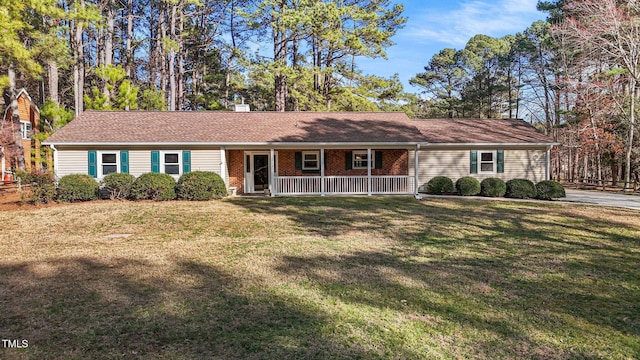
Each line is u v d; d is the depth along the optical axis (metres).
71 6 21.39
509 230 11.14
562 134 34.09
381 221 12.42
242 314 5.21
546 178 20.38
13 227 11.31
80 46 23.91
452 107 47.00
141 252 8.55
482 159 20.44
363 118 21.59
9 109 23.06
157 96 25.95
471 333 4.76
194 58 35.94
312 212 13.95
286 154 20.28
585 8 24.31
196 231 10.91
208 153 18.20
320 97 28.09
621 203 16.83
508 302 5.80
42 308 5.34
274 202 16.23
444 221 12.43
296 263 7.77
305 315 5.21
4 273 6.91
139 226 11.52
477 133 21.53
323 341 4.48
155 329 4.72
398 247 9.22
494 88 43.12
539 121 40.91
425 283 6.63
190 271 7.12
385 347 4.36
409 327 4.90
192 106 35.31
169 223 11.93
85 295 5.84
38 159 21.14
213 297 5.82
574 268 7.58
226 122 20.08
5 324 4.82
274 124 20.14
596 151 28.53
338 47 26.22
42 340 4.42
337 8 24.67
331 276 6.95
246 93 35.94
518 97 45.28
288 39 26.61
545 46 33.91
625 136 27.09
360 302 5.73
